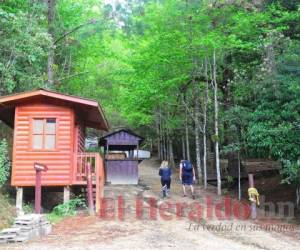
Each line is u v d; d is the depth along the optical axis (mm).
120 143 23031
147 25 22000
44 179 14344
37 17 19203
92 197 14047
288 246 9859
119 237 10133
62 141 14602
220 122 20641
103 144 24094
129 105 25922
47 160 14453
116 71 25141
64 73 25188
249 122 16719
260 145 15375
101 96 33812
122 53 28688
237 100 19422
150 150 41188
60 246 9078
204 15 19344
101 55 26062
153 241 9711
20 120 14562
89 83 31875
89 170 14164
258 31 19344
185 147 32531
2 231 9766
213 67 20266
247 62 20609
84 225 11805
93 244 9305
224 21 19828
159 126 34625
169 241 9773
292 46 16359
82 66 28266
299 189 16125
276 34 17406
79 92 28797
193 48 19312
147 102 23453
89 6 25156
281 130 14586
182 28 19641
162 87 21250
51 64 20125
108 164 22562
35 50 16875
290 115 15047
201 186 21547
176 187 21312
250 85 17578
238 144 18047
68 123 14703
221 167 22203
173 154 36438
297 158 14805
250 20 18500
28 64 18703
